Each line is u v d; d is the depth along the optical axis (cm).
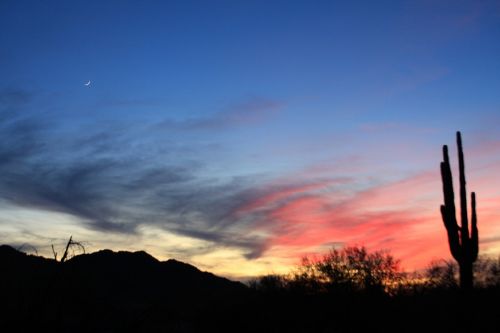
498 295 2145
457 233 2220
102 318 1955
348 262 2877
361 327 2634
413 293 2559
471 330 2073
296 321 2945
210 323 3256
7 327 1716
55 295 1811
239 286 3644
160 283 5412
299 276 3097
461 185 2256
